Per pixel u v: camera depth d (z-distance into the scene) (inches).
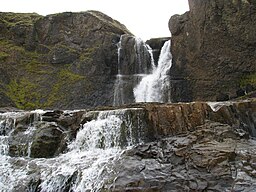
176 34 995.9
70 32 1112.2
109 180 402.0
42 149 542.0
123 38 1080.8
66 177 437.1
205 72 917.2
